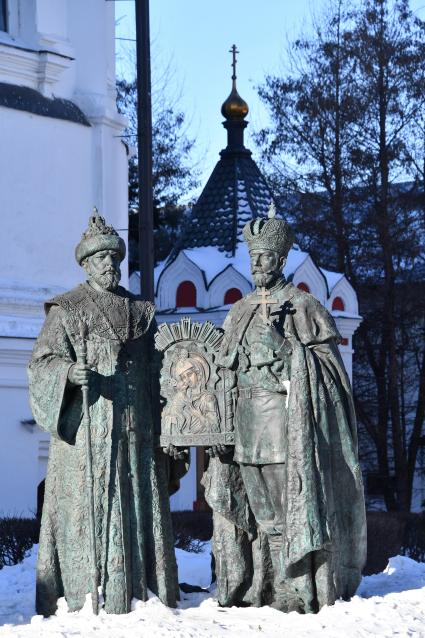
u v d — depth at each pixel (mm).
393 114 45469
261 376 11914
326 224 45000
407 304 44250
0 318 24547
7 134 25734
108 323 12109
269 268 12109
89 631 11344
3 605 12953
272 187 46656
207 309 33938
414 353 46312
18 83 26141
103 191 27219
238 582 12211
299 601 12062
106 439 11906
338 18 46812
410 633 11234
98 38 27516
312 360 11805
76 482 11906
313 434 11641
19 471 24422
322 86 46125
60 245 26469
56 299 12203
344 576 12164
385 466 43719
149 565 12031
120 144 27859
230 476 12211
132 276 36469
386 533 20500
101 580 11797
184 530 19391
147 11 25938
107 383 11961
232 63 37375
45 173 26281
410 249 44312
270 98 47281
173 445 12062
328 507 11641
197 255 34531
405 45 45688
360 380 44688
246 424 11969
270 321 11938
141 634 11211
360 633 11164
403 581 13758
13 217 25750
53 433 11852
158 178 51438
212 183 35812
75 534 11891
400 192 44844
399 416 44062
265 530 12055
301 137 46656
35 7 26344
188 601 12430
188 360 12141
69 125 26703
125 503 11906
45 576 12047
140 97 25719
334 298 35375
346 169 45500
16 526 19125
